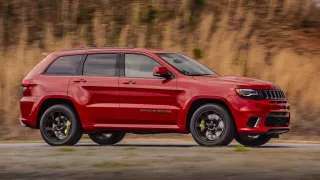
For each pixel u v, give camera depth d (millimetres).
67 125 14648
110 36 29625
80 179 8078
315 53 27234
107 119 14344
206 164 9305
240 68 25891
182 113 13812
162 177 8109
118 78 14336
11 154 11039
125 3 31156
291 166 9000
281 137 20188
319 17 30141
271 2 30578
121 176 8227
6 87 24859
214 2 30562
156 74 14023
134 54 14461
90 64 14672
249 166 9023
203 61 26766
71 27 30469
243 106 13453
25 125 15117
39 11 31453
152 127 14070
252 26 29125
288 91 23797
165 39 28703
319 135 20406
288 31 29078
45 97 14758
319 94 23234
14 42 29641
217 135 13625
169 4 30688
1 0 32156
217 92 13602
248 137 14734
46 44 29406
